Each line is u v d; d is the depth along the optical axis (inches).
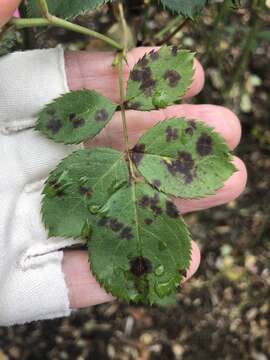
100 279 6.0
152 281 6.0
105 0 6.0
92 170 5.9
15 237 7.0
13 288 7.0
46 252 7.0
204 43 11.5
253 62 12.0
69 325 11.0
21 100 7.0
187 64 6.0
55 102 6.1
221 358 11.0
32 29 8.2
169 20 11.0
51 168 7.1
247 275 11.3
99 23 10.9
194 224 11.5
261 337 11.1
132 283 6.0
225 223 11.5
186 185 5.9
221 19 9.5
